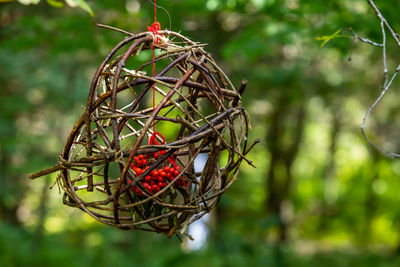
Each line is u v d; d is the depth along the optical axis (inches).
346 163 500.1
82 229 289.9
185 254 190.2
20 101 232.4
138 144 53.4
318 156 512.1
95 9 145.2
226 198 197.2
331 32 129.7
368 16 127.6
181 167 70.0
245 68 228.4
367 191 470.0
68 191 60.8
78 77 235.9
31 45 146.9
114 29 64.9
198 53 63.7
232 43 149.2
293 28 141.0
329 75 281.9
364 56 273.9
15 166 227.9
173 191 61.4
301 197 469.7
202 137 57.6
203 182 60.5
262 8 134.4
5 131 225.1
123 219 59.8
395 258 312.7
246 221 199.5
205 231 199.5
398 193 461.4
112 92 55.8
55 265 214.2
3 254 206.5
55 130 258.7
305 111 358.0
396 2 119.3
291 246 299.9
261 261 203.5
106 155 55.0
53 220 307.6
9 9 214.8
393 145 429.4
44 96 253.0
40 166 222.2
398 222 452.4
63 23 138.9
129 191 57.7
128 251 246.2
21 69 234.4
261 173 397.7
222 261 182.9
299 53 250.2
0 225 231.5
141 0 150.1
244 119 66.6
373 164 458.0
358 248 412.2
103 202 59.6
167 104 67.0
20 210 295.6
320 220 468.4
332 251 333.7
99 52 144.8
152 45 61.5
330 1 131.3
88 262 221.5
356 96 349.4
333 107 375.9
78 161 57.3
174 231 62.0
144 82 58.3
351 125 426.9
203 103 173.0
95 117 57.4
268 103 318.0
